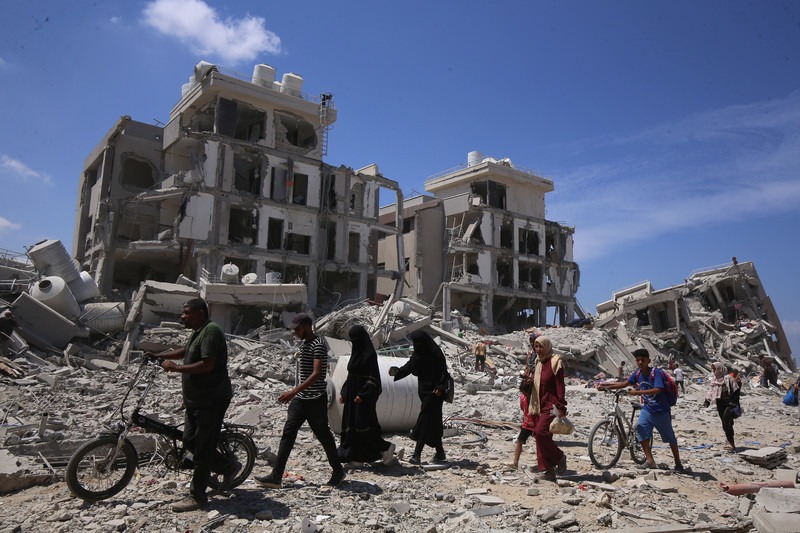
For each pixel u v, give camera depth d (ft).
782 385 89.51
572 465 27.04
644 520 18.13
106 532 15.38
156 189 119.65
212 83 120.67
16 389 46.16
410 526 16.71
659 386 26.50
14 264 98.32
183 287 79.25
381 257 171.63
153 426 18.37
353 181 137.49
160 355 18.93
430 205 160.15
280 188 124.77
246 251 116.88
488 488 21.79
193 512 17.29
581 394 62.90
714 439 38.83
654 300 127.95
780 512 17.65
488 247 160.04
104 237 113.39
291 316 88.22
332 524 16.58
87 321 69.62
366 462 23.94
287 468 23.98
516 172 173.06
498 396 60.90
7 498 18.85
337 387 30.73
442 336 96.17
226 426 19.92
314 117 136.15
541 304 174.09
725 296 157.07
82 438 27.84
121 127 117.39
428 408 25.32
